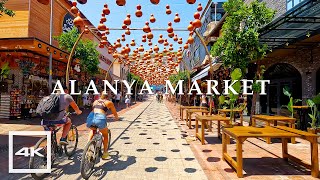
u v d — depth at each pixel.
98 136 5.29
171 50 14.82
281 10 11.45
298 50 10.89
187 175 4.90
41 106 4.95
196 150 7.01
